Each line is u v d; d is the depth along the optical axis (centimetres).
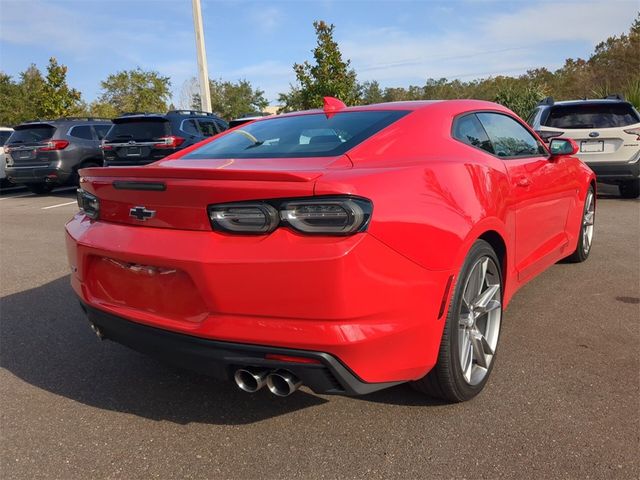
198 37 1559
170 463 247
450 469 235
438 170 268
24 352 373
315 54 1738
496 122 376
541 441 252
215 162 304
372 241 222
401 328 235
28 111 3791
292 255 217
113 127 1158
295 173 221
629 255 575
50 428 278
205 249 231
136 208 260
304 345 220
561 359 334
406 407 286
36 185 1410
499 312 319
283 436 265
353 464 241
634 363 327
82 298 292
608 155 876
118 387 321
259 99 5119
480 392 297
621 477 226
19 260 648
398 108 330
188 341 241
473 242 273
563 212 456
